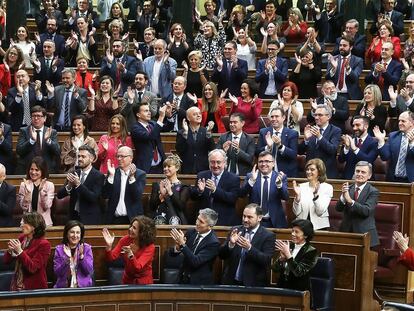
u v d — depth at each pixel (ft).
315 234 58.75
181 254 58.54
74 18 97.19
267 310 53.26
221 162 62.54
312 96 81.05
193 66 80.07
